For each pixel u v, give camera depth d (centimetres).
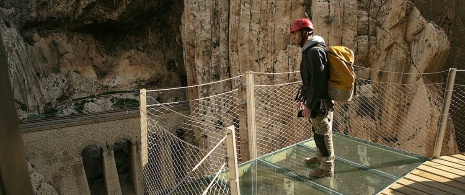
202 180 501
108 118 2212
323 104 430
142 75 2927
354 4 1520
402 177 478
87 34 2839
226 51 2164
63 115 2545
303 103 436
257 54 1945
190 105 2398
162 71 2997
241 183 495
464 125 1348
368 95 1451
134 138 2295
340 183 471
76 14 2581
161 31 2933
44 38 2592
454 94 1383
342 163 532
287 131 1670
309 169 526
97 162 2575
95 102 2750
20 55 2330
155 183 610
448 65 1487
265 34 1908
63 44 2691
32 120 2253
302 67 422
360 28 1523
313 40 411
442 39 1347
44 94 2498
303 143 634
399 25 1439
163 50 2998
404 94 1405
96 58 2877
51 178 2022
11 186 82
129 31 2941
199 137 2220
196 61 2281
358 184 465
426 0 1480
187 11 2280
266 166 549
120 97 2853
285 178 503
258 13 1912
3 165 80
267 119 1727
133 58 2964
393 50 1455
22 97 2302
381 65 1491
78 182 2116
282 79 1848
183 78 3055
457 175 475
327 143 472
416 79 1383
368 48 1517
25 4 2402
